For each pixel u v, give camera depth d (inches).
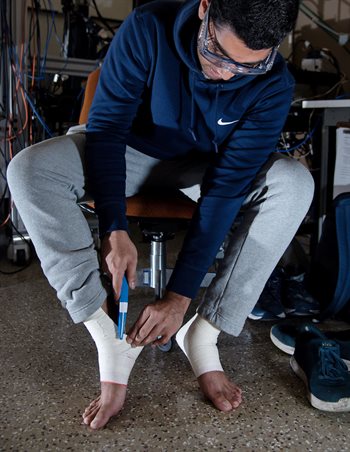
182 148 45.9
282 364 48.6
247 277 40.1
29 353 49.4
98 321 37.8
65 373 45.3
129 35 39.9
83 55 98.1
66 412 38.6
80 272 35.8
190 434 36.1
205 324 41.4
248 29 29.8
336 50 110.5
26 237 83.4
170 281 39.0
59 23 116.3
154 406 39.8
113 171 38.8
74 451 33.7
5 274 79.1
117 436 35.6
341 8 109.6
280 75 40.6
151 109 43.3
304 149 93.0
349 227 58.5
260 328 58.6
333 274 60.5
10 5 78.4
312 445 35.2
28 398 40.6
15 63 79.8
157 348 51.4
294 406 40.6
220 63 33.4
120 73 39.8
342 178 71.7
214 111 40.9
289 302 62.2
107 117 39.9
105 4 122.1
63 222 36.6
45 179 37.0
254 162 40.9
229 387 41.0
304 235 106.1
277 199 39.8
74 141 41.0
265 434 36.4
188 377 45.2
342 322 62.2
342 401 39.2
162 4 41.1
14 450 33.6
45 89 90.4
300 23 120.0
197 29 36.3
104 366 38.5
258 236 40.2
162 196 50.6
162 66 39.9
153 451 33.9
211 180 41.3
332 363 42.5
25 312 61.4
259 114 41.3
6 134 81.7
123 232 37.4
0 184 88.2
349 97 74.6
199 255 38.9
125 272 36.9
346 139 70.6
